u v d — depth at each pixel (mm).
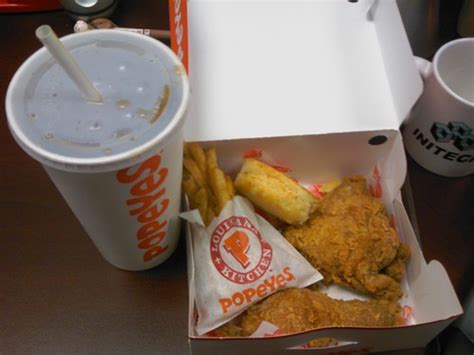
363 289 344
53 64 233
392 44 368
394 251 344
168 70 240
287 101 358
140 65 240
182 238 356
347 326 284
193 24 379
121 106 227
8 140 379
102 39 246
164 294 337
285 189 344
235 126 344
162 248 325
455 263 356
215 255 325
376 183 396
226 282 320
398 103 356
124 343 319
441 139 364
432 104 355
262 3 393
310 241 350
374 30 396
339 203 363
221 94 354
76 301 331
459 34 448
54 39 199
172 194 281
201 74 360
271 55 373
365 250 340
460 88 396
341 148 369
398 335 287
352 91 368
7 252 343
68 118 221
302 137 350
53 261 343
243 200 350
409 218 372
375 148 373
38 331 320
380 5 389
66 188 238
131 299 334
